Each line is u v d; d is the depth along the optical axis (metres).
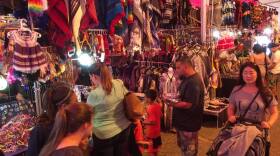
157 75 5.28
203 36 5.72
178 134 3.38
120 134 2.70
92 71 2.67
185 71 3.17
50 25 3.25
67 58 3.43
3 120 2.98
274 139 4.77
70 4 3.24
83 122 1.59
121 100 2.72
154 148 3.99
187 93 3.13
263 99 2.73
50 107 1.94
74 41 3.34
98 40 3.79
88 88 3.50
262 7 8.52
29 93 3.34
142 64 5.64
